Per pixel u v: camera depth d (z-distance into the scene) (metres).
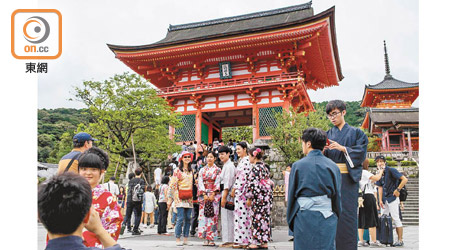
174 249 6.25
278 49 22.86
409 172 24.83
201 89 23.39
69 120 62.78
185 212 7.16
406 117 37.53
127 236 9.07
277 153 17.86
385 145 38.50
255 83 22.06
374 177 6.76
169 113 19.42
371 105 44.88
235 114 26.36
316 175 3.31
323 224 3.19
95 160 2.97
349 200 3.98
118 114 16.25
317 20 20.28
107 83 16.59
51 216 1.63
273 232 10.61
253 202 6.22
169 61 25.56
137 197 9.48
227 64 24.16
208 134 25.95
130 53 24.70
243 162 6.58
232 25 29.69
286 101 22.08
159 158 19.34
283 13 28.86
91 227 2.05
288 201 3.48
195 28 31.55
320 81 30.53
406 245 7.23
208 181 7.05
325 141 3.53
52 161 42.78
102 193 3.01
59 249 1.64
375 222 6.95
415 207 15.86
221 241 7.99
